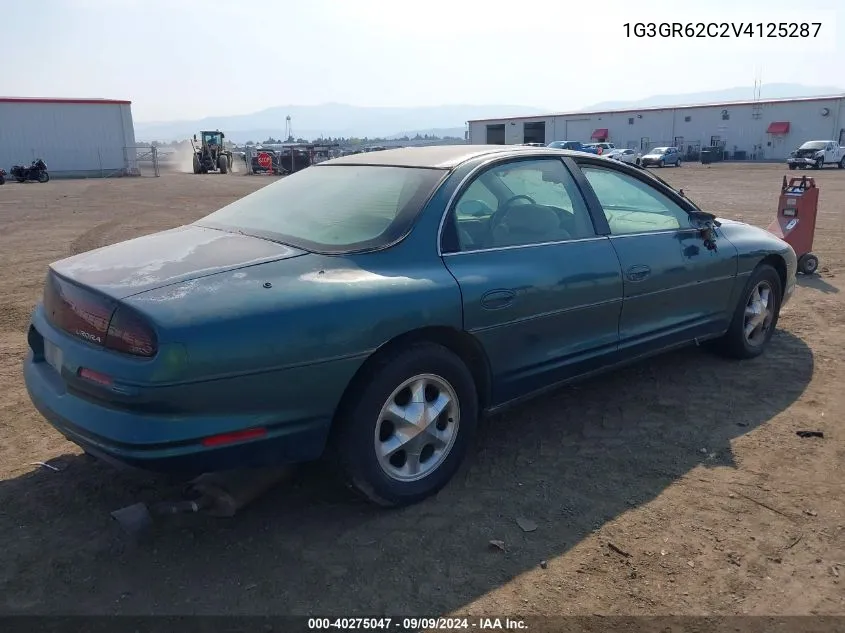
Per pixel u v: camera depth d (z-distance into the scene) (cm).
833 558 296
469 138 7994
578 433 418
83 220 1602
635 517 328
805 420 431
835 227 1274
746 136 5966
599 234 413
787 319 654
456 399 345
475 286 340
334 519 328
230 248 330
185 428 267
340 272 313
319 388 294
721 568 290
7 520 325
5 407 454
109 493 348
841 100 5375
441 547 306
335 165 426
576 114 7012
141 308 268
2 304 732
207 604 270
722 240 496
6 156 3912
